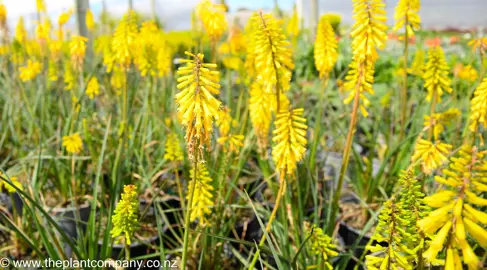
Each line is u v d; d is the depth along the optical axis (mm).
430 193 974
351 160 1362
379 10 697
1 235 1083
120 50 1151
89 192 1201
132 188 657
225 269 957
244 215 1135
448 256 425
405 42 974
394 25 950
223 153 1034
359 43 717
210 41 1117
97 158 1202
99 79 1796
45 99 1466
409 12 923
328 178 1282
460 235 402
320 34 1065
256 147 1246
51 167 1168
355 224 1074
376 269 538
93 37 1846
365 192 1133
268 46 727
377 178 1042
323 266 648
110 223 791
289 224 932
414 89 1404
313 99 1880
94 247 798
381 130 1430
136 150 1139
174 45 2170
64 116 1390
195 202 759
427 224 417
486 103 749
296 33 1711
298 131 643
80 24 1970
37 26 1494
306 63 2510
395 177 1100
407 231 533
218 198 925
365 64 726
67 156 1155
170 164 1196
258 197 1258
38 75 1760
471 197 402
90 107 1455
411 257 544
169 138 1032
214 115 513
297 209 970
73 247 711
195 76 509
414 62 1364
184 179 1199
